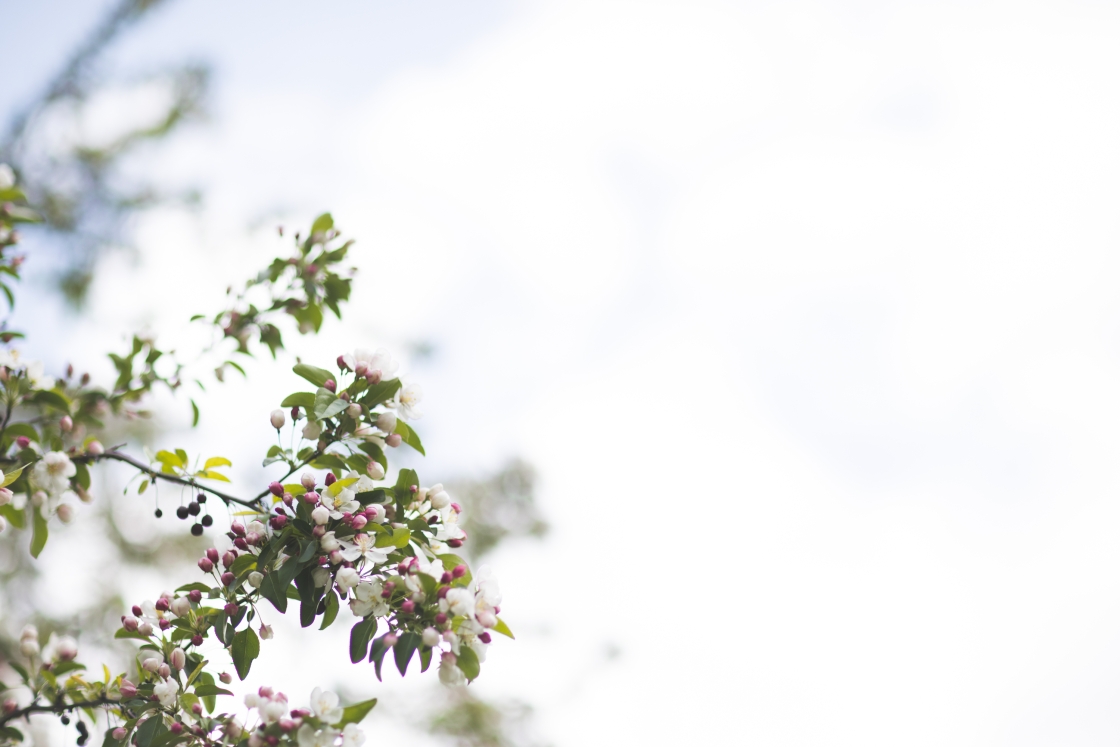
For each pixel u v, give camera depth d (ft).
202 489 7.80
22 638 7.42
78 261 16.20
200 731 7.37
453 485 20.74
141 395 8.49
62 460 7.88
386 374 7.59
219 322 8.47
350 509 7.48
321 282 8.48
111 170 17.33
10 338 8.16
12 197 8.01
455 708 18.67
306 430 7.51
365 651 7.36
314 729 7.26
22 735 7.39
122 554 16.26
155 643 7.52
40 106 16.33
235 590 7.45
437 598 7.35
